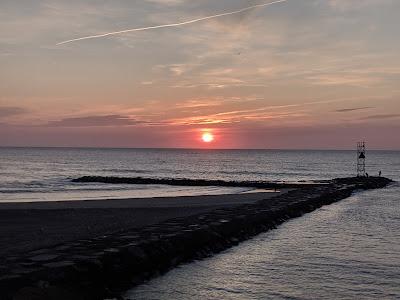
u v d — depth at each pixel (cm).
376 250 1669
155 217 2316
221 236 1770
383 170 11056
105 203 3091
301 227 2278
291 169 11062
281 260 1505
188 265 1430
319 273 1330
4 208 2625
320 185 5316
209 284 1216
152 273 1298
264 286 1198
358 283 1224
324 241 1862
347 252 1633
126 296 1106
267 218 2297
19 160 13988
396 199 3966
